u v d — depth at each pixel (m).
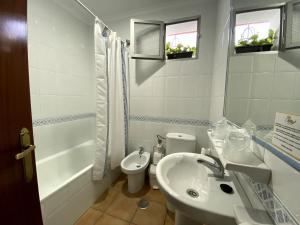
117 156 1.82
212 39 1.68
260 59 0.71
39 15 1.58
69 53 1.98
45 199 1.10
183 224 0.98
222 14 1.37
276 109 0.55
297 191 0.40
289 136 0.44
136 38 1.82
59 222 1.22
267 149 0.57
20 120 0.73
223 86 1.23
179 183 1.00
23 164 0.75
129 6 1.88
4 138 0.65
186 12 1.75
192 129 1.86
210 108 1.75
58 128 1.86
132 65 2.03
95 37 1.43
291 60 0.49
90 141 2.35
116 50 1.71
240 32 0.93
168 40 1.93
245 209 0.56
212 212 0.60
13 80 0.69
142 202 1.64
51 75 1.75
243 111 0.87
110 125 1.70
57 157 1.79
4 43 0.64
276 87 0.56
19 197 0.73
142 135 2.10
